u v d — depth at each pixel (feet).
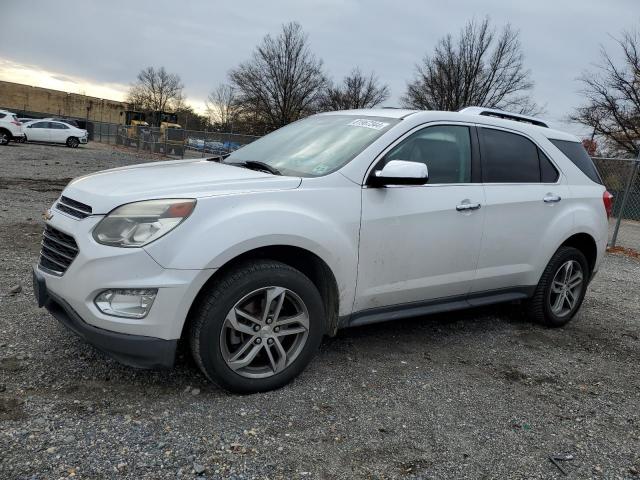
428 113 13.55
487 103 113.80
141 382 10.89
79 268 9.77
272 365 10.93
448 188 13.33
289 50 155.53
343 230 11.46
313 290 11.10
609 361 14.78
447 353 14.11
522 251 15.05
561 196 15.92
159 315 9.63
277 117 159.22
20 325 13.07
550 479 9.05
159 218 9.75
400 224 12.33
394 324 15.94
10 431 8.81
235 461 8.66
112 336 9.61
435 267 13.19
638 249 38.34
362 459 9.09
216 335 10.14
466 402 11.48
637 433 10.88
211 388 10.94
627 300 21.86
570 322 17.99
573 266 16.92
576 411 11.59
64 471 8.00
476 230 13.76
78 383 10.61
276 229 10.41
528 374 13.32
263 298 10.66
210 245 9.79
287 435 9.55
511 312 18.10
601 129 105.50
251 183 10.96
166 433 9.22
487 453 9.65
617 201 49.88
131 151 113.50
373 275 12.16
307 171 12.16
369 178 12.03
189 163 13.70
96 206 10.03
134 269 9.52
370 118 13.80
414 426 10.29
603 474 9.34
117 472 8.11
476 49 112.37
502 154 14.83
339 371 12.33
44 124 109.09
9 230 23.77
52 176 49.26
